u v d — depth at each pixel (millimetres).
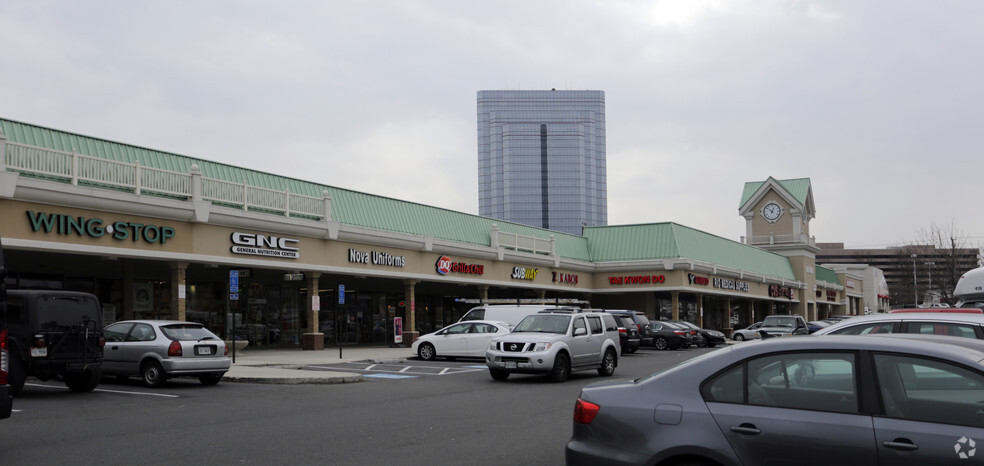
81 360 15617
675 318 50812
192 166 26094
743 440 5742
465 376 21547
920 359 5531
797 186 79188
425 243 36594
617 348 22828
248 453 9492
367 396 16094
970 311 11703
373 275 34125
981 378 5309
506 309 32188
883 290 116812
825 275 88562
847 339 5844
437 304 47219
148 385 17797
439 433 11000
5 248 21203
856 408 5562
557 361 19656
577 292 51406
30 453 9500
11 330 14938
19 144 21266
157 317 30922
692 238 55438
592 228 55344
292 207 30281
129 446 9969
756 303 75875
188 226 25938
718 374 6051
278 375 19859
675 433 5941
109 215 23547
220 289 33812
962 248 74625
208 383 18766
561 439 10492
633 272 51906
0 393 9453
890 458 5336
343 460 9047
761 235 79500
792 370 5863
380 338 42375
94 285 28578
